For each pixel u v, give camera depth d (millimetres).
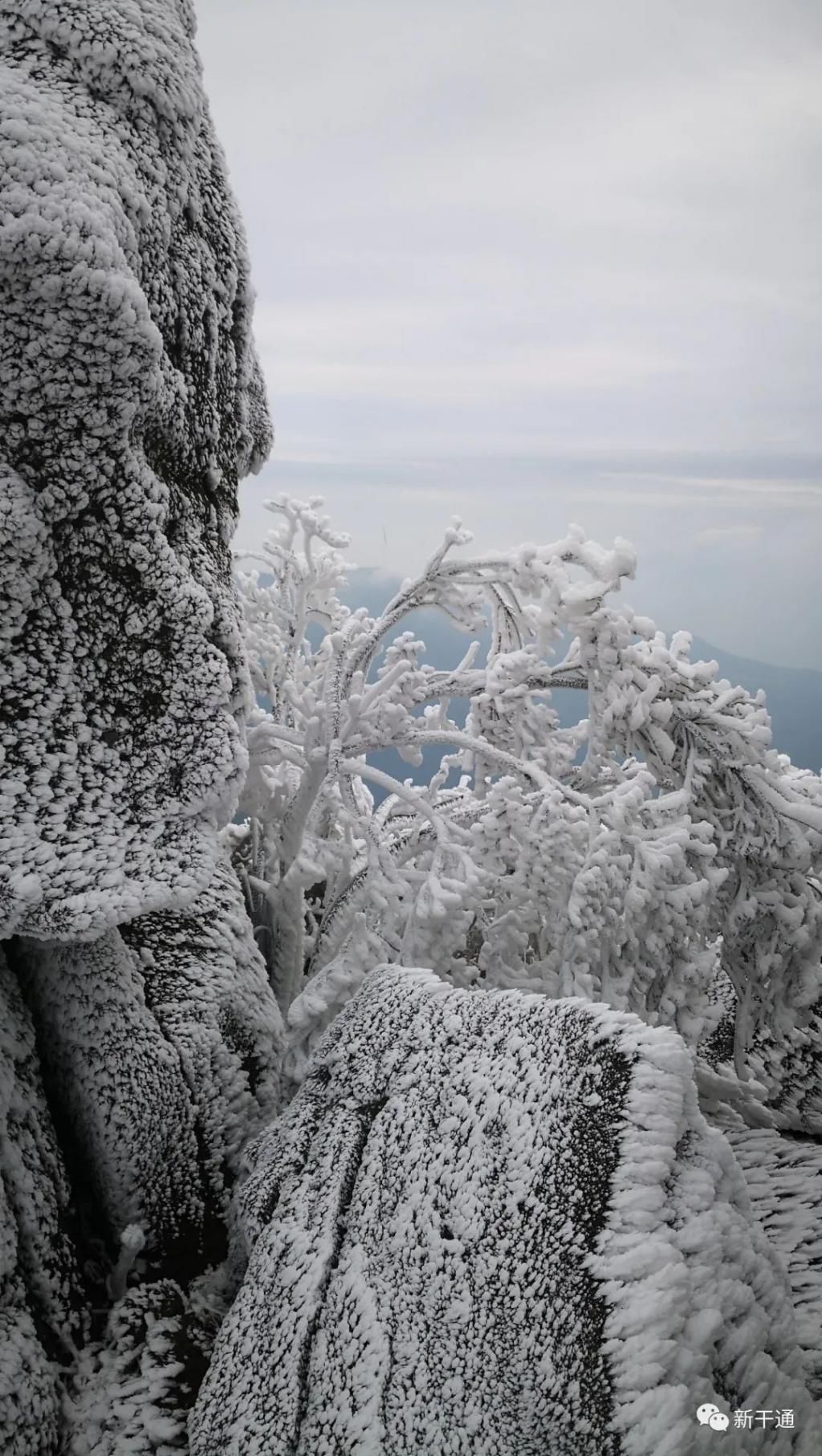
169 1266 2695
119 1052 2705
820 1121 3615
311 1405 1929
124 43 2092
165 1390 2293
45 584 2039
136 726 2166
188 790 2203
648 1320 1612
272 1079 3092
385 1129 2252
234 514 2633
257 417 2996
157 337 1956
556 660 4484
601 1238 1738
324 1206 2229
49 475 2010
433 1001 2469
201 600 2225
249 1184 2537
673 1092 1891
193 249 2326
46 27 2062
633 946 3172
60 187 1818
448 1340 1813
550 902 3283
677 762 3637
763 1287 1816
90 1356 2371
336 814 4012
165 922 3146
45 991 2746
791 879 3553
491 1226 1894
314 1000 2998
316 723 3670
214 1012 2977
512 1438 1642
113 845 2057
